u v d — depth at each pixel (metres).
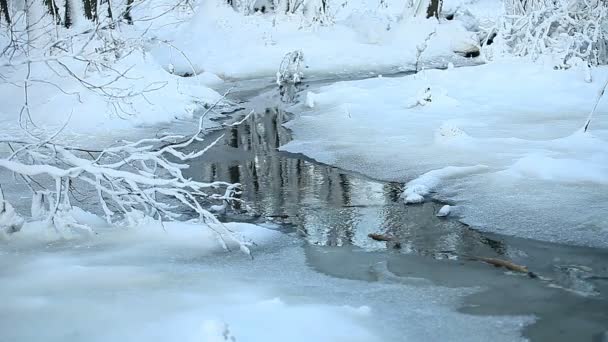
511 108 13.53
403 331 4.80
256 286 5.55
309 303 5.19
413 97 14.44
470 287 5.73
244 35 24.14
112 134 12.83
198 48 23.88
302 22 24.91
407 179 9.52
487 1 35.75
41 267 5.81
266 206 8.64
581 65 16.11
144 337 4.45
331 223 7.82
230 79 21.41
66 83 14.29
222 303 5.07
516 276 6.00
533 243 6.89
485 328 4.91
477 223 7.57
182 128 13.78
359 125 12.91
